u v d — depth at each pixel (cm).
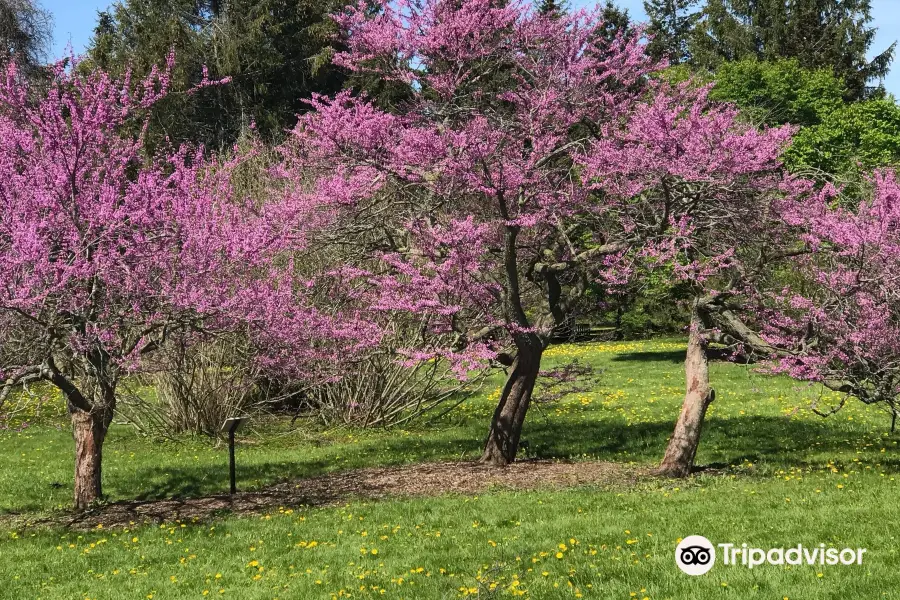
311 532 992
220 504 1214
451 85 1377
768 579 713
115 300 1043
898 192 991
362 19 1448
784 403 1925
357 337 1327
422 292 1189
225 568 863
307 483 1346
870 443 1462
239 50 3675
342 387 1898
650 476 1246
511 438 1398
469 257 1161
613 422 1789
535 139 1288
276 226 1216
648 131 1102
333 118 1287
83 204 1030
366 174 1309
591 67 1407
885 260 1016
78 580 855
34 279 913
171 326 1063
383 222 1371
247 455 1625
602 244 1388
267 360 1197
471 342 1255
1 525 1164
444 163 1203
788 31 4369
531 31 1398
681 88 1389
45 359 998
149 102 1123
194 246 1044
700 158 1080
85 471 1231
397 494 1212
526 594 704
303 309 1316
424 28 1396
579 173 1299
